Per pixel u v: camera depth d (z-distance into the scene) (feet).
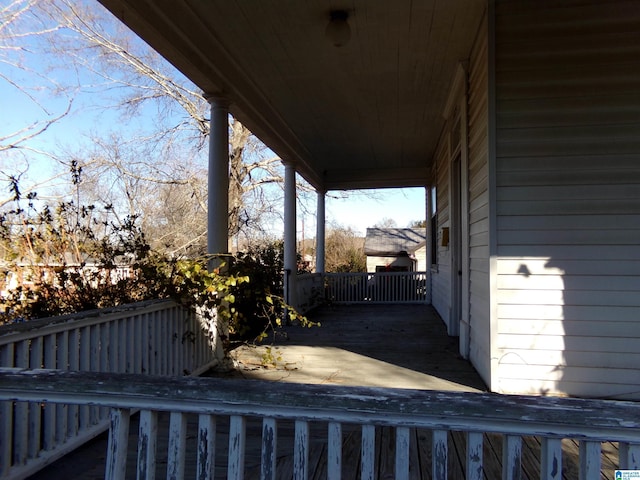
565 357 10.72
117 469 3.78
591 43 10.74
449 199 19.72
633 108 10.60
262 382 3.78
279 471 7.13
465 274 14.78
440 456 3.44
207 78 13.16
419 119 20.61
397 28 12.59
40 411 7.63
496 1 11.03
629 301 10.53
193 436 8.38
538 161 10.86
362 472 3.45
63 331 7.94
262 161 42.52
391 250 60.49
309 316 25.70
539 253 10.85
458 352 15.83
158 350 11.04
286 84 16.48
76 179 16.96
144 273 11.84
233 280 12.53
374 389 3.60
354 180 32.09
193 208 40.86
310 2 11.31
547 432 3.24
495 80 11.01
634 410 3.18
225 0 11.22
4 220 12.35
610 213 10.64
